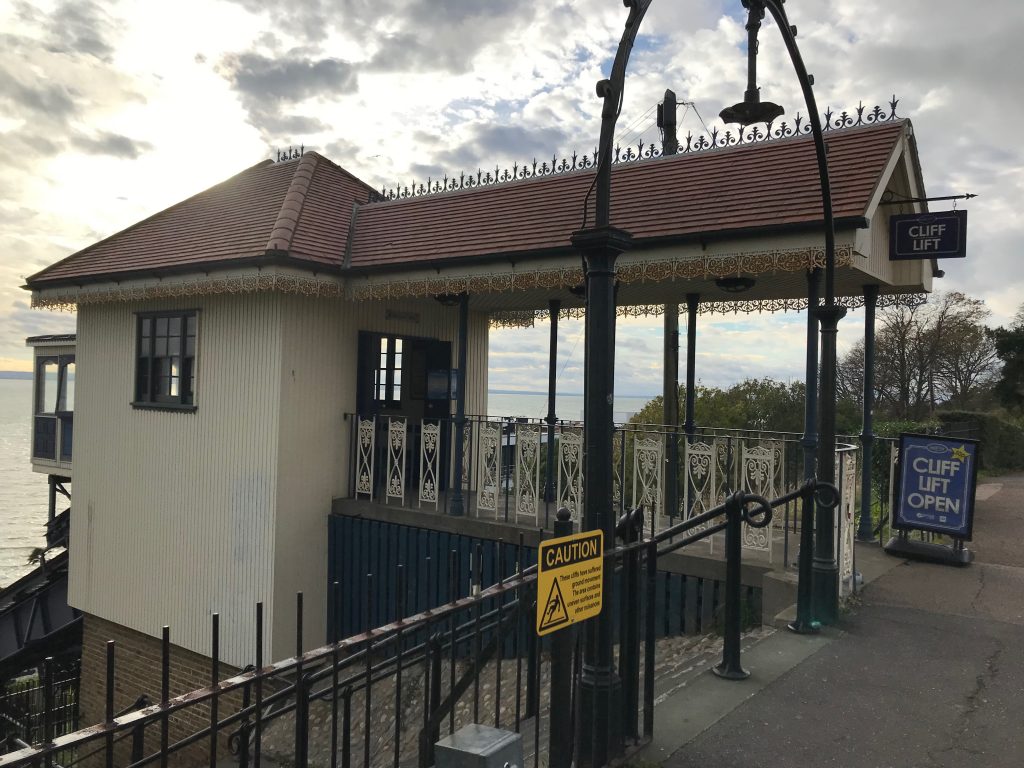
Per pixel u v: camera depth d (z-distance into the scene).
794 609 6.27
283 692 3.44
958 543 7.98
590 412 3.71
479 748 2.76
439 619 3.10
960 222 7.75
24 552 48.00
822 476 6.05
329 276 9.70
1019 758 3.96
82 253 12.31
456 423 9.34
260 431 9.89
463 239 9.18
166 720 2.26
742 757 3.94
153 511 11.00
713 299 10.73
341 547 10.11
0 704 11.94
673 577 7.39
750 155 8.14
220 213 11.43
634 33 3.74
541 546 3.20
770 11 5.18
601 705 3.73
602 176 3.62
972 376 31.39
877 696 4.71
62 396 14.78
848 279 8.30
